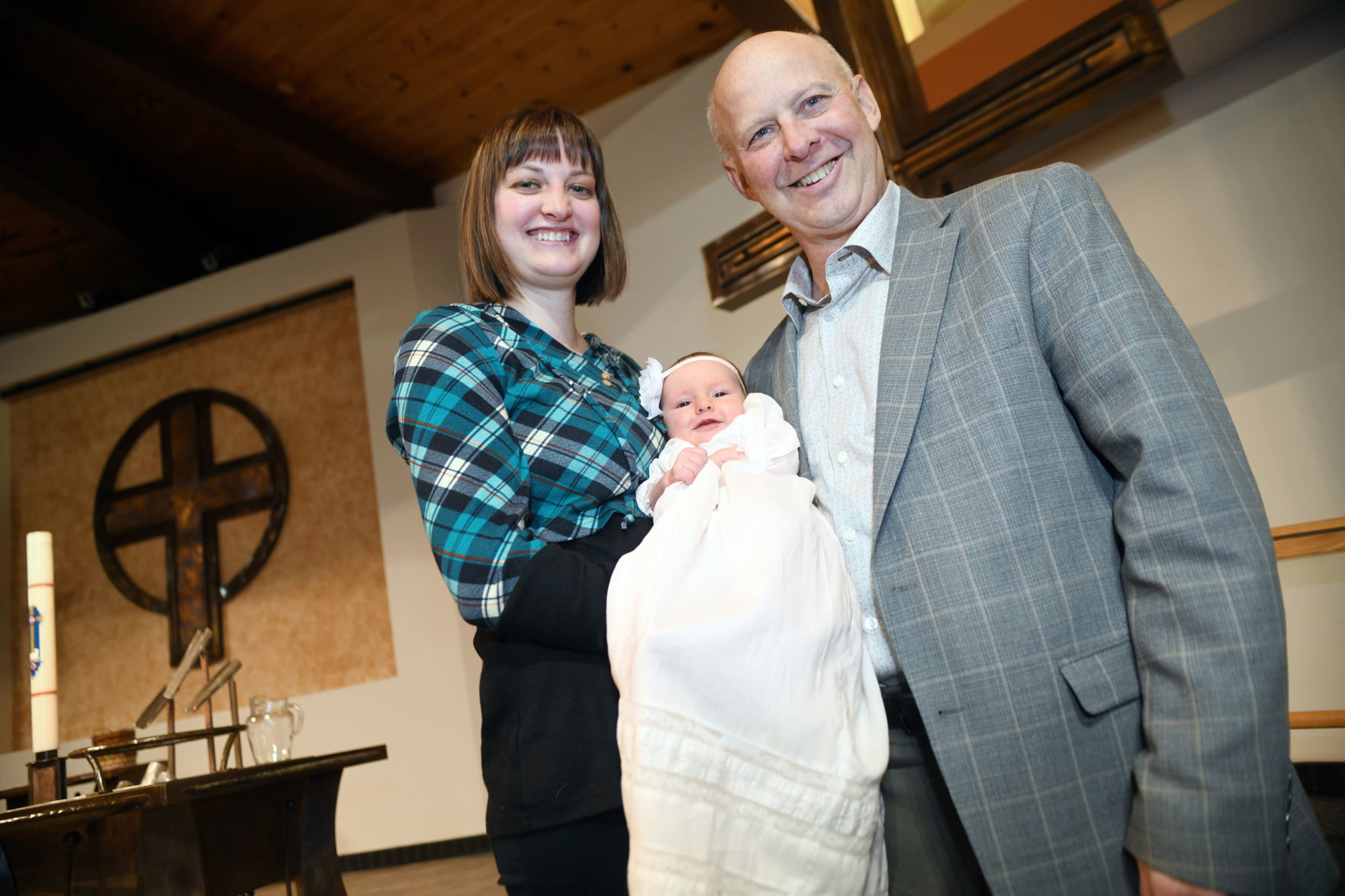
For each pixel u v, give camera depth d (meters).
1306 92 2.68
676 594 1.04
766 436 1.28
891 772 1.15
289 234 6.55
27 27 4.33
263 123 5.08
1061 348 1.04
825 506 1.26
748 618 1.00
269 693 5.30
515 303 1.41
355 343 5.67
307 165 5.39
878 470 1.11
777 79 1.34
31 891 1.76
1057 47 2.68
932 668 1.04
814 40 1.40
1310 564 2.63
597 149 1.47
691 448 1.28
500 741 1.13
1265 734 0.82
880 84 3.07
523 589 1.07
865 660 1.14
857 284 1.32
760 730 0.99
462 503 1.11
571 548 1.20
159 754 5.20
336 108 5.29
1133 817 0.89
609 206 1.55
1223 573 0.87
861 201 1.33
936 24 2.93
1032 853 0.95
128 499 5.71
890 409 1.13
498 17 4.67
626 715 0.98
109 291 6.29
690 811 0.93
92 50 4.46
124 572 5.68
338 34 4.77
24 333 6.58
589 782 1.05
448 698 4.96
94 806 1.65
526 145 1.38
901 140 3.04
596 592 1.08
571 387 1.28
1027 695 0.98
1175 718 0.87
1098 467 1.07
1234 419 2.85
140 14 4.57
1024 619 1.00
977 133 2.85
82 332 6.04
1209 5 2.54
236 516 5.55
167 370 5.95
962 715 1.01
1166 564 0.90
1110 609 1.00
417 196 5.93
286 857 2.22
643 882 0.90
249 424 5.70
